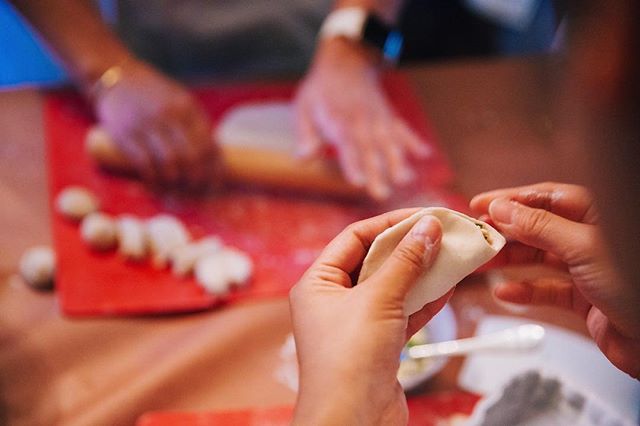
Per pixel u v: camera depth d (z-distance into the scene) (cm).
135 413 77
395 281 52
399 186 102
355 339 51
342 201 103
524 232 58
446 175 104
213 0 126
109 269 92
